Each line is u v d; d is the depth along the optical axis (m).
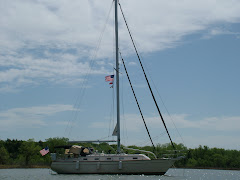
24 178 37.09
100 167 33.50
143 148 63.22
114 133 35.03
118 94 35.81
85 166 34.16
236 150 109.81
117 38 37.66
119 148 34.69
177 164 101.62
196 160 103.88
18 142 113.69
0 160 89.38
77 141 35.75
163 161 31.88
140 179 30.31
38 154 98.94
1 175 44.22
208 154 106.19
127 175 33.97
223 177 53.12
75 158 34.91
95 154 35.16
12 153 107.62
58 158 36.03
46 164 94.44
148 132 35.44
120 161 32.78
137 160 32.53
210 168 99.94
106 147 40.81
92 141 35.50
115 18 38.28
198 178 45.47
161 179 31.34
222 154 107.75
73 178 31.23
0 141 107.56
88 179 30.19
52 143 98.25
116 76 36.34
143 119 35.66
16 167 85.38
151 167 32.22
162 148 70.81
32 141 93.69
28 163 91.31
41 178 35.22
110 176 33.06
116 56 36.97
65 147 36.09
